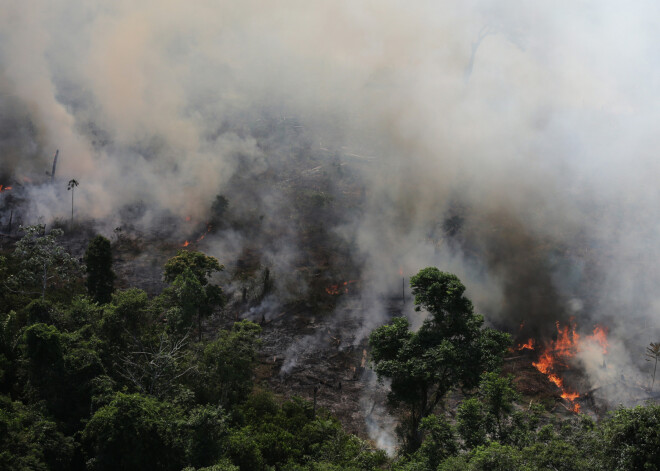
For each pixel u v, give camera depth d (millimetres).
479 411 43188
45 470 37406
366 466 47625
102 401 44406
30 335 45688
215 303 71188
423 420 42812
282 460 48219
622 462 30750
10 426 38625
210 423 42031
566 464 32062
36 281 66188
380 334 56156
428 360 50844
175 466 41125
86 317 55500
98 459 39750
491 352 51812
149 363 50562
